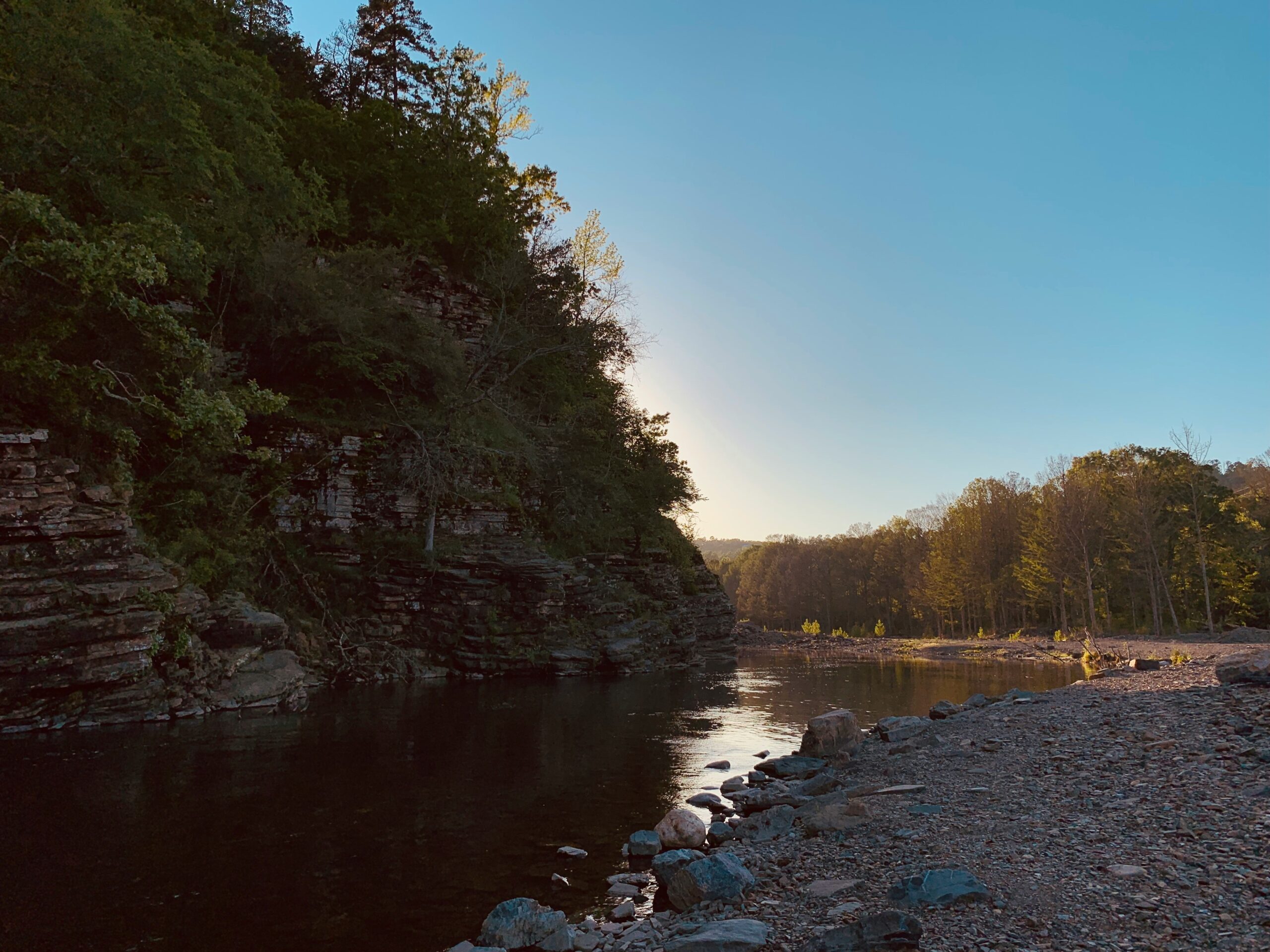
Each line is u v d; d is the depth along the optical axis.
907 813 9.59
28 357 17.23
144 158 21.22
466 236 44.59
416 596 30.52
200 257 23.30
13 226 17.12
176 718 18.45
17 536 16.08
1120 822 8.02
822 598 149.38
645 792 12.94
